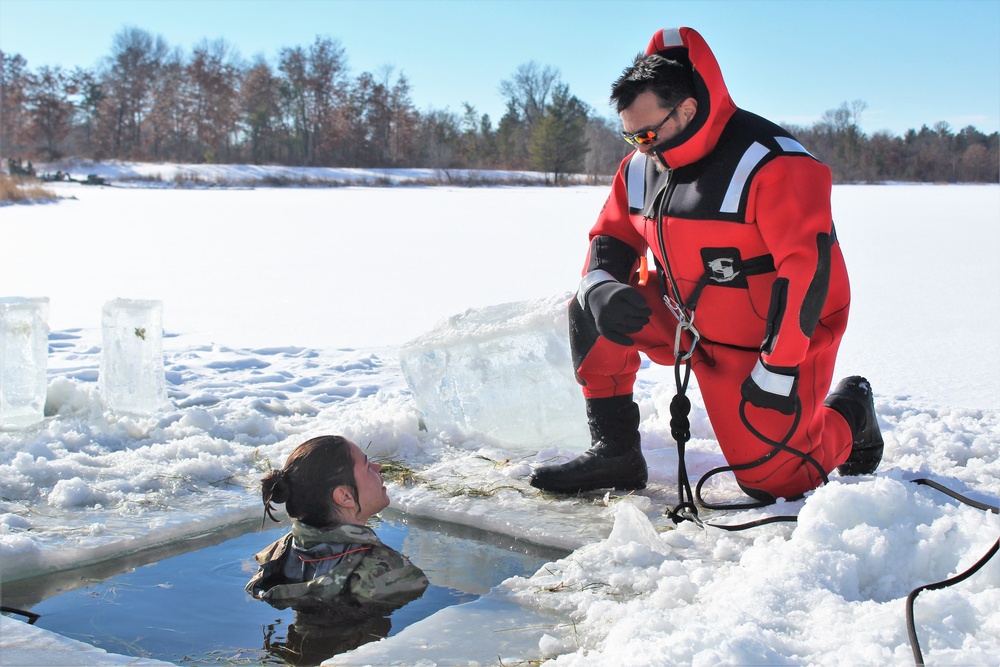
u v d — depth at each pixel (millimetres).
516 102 91000
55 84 76625
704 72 2713
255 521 3100
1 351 3873
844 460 3287
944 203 33406
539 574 2537
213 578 2605
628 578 2438
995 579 2178
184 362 5941
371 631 2285
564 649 2066
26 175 49406
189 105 81500
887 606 2018
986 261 13359
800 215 2682
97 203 30750
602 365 3217
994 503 2877
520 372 3816
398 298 9812
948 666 1766
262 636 2246
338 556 2488
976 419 4328
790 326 2691
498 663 2037
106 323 4352
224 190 49062
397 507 3262
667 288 3135
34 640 2096
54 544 2707
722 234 2803
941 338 7148
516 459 3711
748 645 1812
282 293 10141
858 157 87875
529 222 22891
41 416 3998
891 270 12273
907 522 2459
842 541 2363
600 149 81062
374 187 57719
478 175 69938
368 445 3799
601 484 3297
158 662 2012
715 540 2721
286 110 82812
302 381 5402
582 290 3057
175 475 3389
